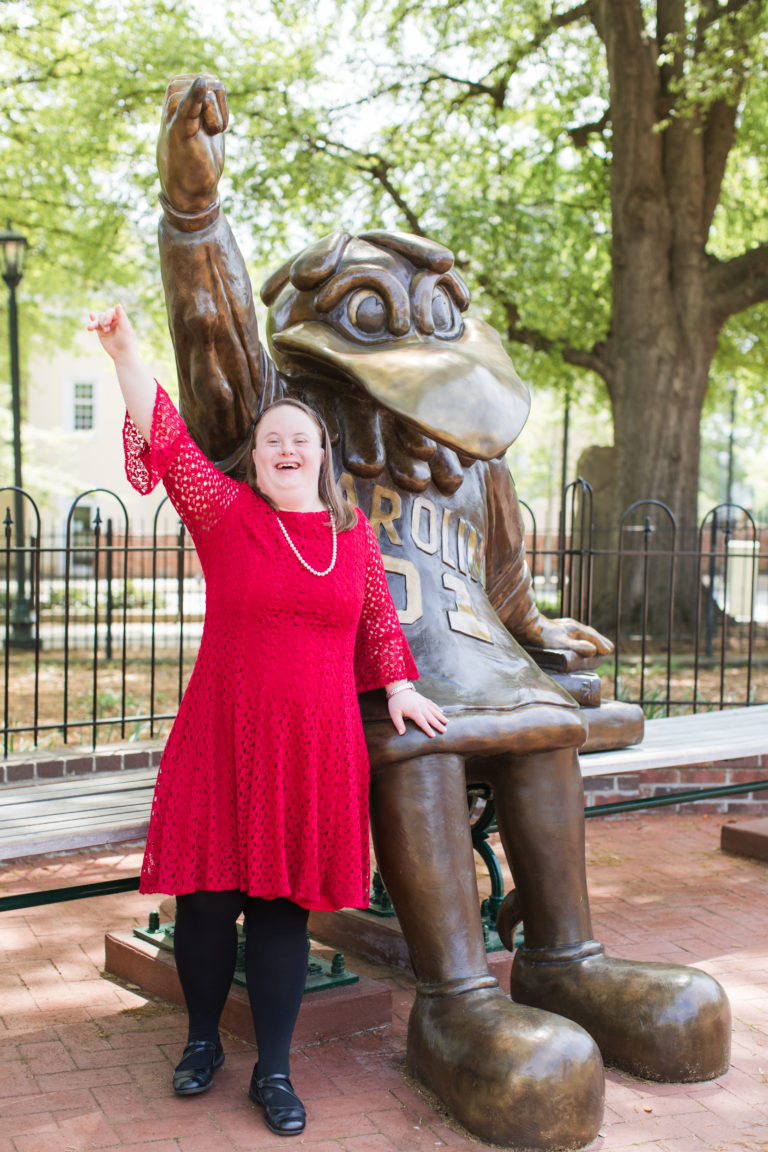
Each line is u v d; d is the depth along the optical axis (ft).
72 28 42.86
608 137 46.01
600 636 12.50
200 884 7.79
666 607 40.88
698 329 42.01
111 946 11.30
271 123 42.50
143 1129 7.94
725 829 16.62
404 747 8.48
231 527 8.02
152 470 7.97
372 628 8.61
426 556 9.50
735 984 11.09
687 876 15.25
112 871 15.46
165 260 8.78
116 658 36.70
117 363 7.91
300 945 8.21
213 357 9.01
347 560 8.15
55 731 23.39
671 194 41.70
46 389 102.01
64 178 45.93
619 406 43.16
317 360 9.20
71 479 74.84
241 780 7.74
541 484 111.65
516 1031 7.79
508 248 44.09
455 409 8.57
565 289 46.91
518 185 48.29
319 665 7.89
